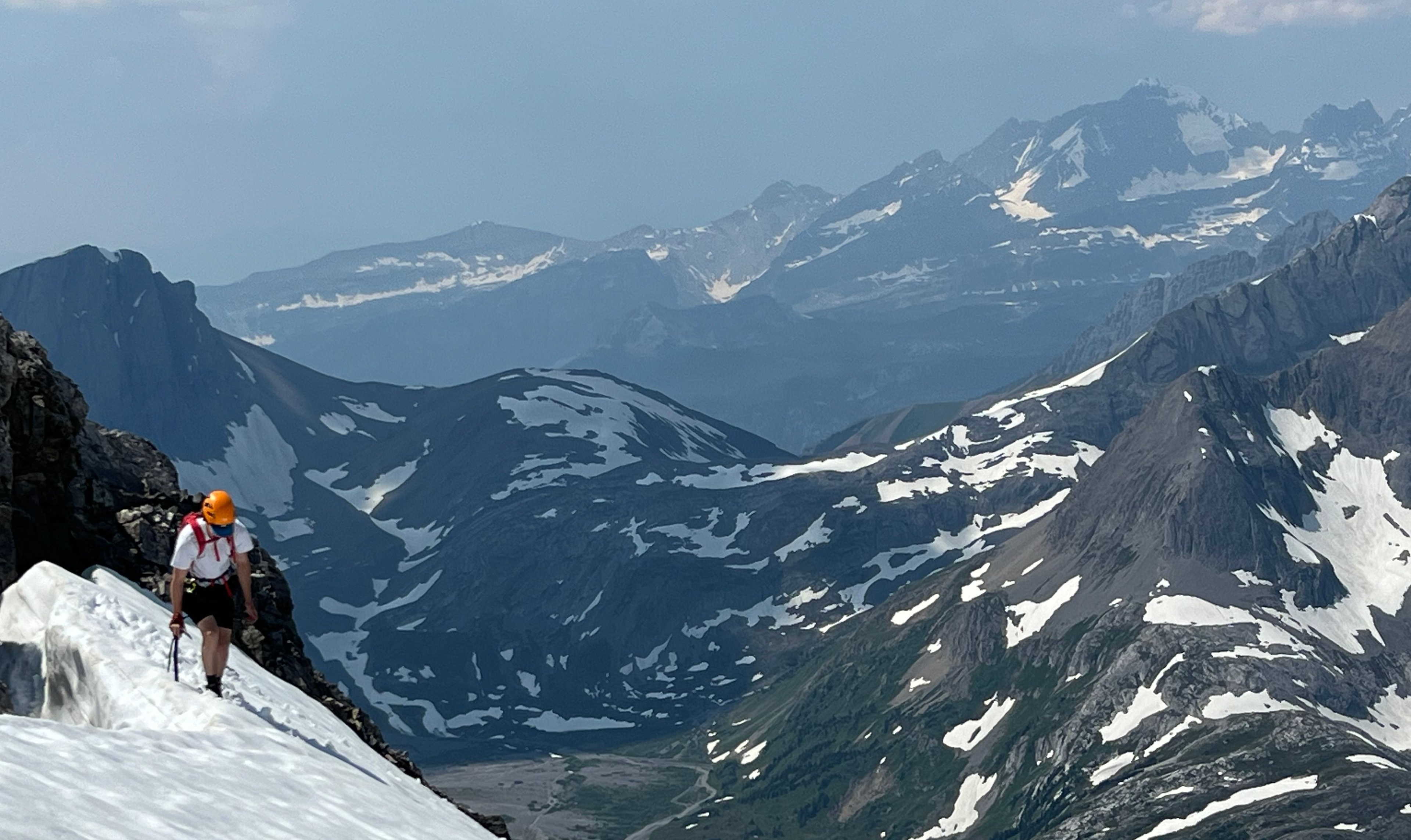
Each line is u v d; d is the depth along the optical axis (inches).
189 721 832.3
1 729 610.9
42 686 976.9
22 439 1354.6
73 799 545.6
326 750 951.0
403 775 1038.4
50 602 1039.0
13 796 519.5
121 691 881.5
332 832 660.1
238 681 995.3
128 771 621.9
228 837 580.4
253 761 737.6
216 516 909.8
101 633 968.9
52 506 1360.7
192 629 1109.1
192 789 628.1
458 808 1243.2
